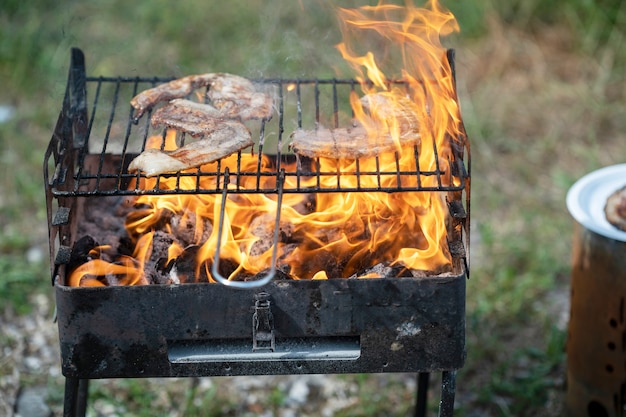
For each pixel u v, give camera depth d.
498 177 2.51
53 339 2.08
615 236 1.72
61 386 1.99
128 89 2.41
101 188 1.77
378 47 2.71
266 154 1.78
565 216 2.35
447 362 1.58
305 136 1.66
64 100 1.67
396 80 1.79
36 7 3.20
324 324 1.56
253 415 1.96
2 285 2.14
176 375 1.58
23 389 1.98
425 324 1.57
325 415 1.96
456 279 1.55
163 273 1.64
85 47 2.98
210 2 3.22
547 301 2.17
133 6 3.28
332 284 1.54
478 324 2.11
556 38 3.15
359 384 2.01
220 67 2.87
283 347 1.58
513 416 1.95
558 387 1.99
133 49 2.99
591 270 1.76
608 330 1.77
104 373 1.58
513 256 2.25
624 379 1.78
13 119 2.69
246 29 3.08
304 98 2.41
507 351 2.06
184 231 1.69
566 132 2.71
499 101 2.84
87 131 1.71
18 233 2.29
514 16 3.22
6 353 2.04
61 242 1.62
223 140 1.66
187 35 3.09
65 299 1.54
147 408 1.96
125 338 1.56
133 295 1.54
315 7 3.09
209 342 1.58
